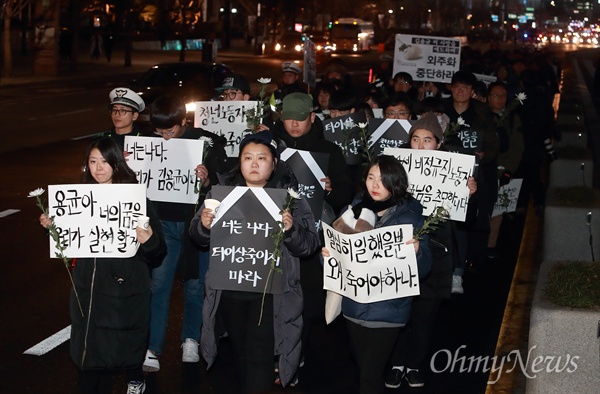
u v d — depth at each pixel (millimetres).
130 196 5500
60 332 7609
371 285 5418
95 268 5527
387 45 86438
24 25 50656
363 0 100312
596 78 38938
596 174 16938
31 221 11766
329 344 7703
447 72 14945
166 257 6875
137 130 7246
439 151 7152
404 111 8797
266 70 50562
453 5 123062
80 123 23219
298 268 5586
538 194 12984
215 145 7062
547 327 5422
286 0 71875
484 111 9445
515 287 9453
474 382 6789
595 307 5469
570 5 191125
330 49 67750
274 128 7148
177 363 7070
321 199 6695
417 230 5488
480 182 8094
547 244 10258
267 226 5480
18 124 22516
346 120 8414
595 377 5379
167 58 57375
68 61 49062
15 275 9328
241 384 5660
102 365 5543
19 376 6617
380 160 5566
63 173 15430
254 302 5535
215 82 19297
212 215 5359
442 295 6551
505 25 140875
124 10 48031
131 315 5566
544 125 12695
